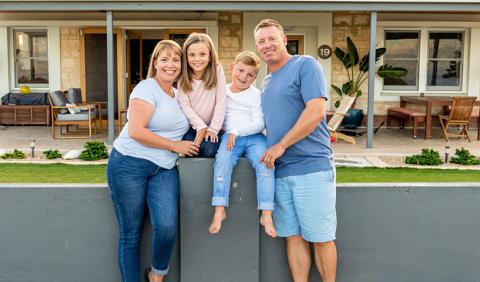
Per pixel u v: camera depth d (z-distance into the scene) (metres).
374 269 3.37
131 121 2.91
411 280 3.38
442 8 9.88
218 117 3.06
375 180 6.99
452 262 3.38
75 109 11.45
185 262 3.21
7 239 3.27
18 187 3.23
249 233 3.19
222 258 3.21
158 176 3.03
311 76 2.92
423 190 3.32
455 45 13.38
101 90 13.33
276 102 3.03
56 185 3.27
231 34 13.01
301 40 13.25
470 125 13.30
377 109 13.38
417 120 11.39
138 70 13.84
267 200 2.98
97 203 3.26
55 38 13.16
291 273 3.33
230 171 3.03
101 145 8.86
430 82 13.49
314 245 3.19
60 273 3.30
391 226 3.34
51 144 10.21
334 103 13.21
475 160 8.56
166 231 2.91
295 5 9.78
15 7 9.67
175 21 12.81
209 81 3.03
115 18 12.86
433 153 8.62
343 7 9.83
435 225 3.35
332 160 3.10
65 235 3.28
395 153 9.45
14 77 13.45
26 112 12.87
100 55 13.23
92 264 3.31
